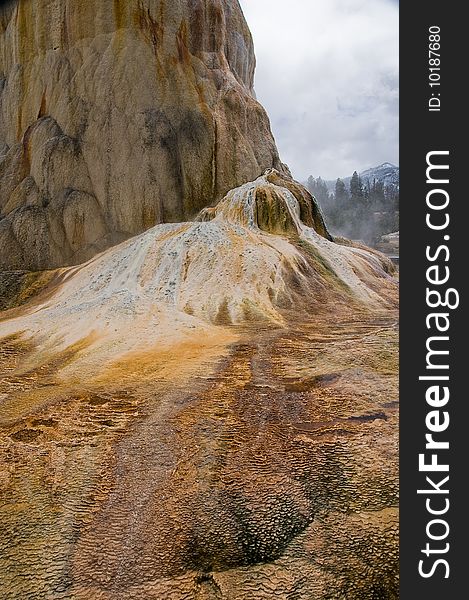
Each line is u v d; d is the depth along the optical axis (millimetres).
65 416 6234
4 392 7285
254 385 7000
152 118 19688
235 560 3598
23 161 21312
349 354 8250
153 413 6191
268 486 4422
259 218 17484
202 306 12070
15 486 4613
